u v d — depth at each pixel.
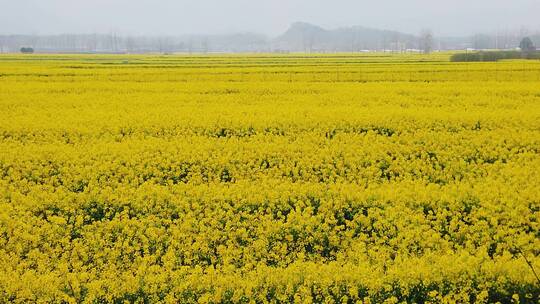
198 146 14.84
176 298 7.10
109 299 7.12
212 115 19.25
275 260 8.60
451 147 14.97
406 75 33.00
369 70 36.19
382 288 7.25
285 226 9.42
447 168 13.05
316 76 33.03
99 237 9.07
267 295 7.19
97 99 23.83
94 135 16.88
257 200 10.69
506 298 7.23
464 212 10.27
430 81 30.61
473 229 9.20
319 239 9.19
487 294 7.01
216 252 9.05
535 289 7.23
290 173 13.23
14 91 26.36
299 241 9.20
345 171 13.17
